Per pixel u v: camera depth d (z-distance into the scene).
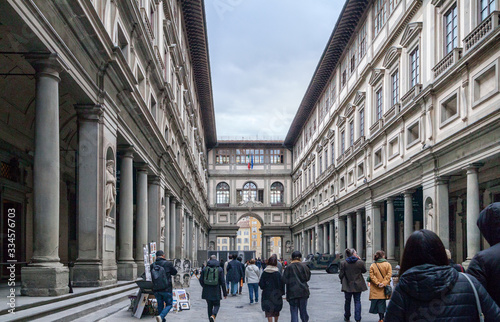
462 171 20.52
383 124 29.58
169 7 27.30
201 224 59.94
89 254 13.20
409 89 25.95
